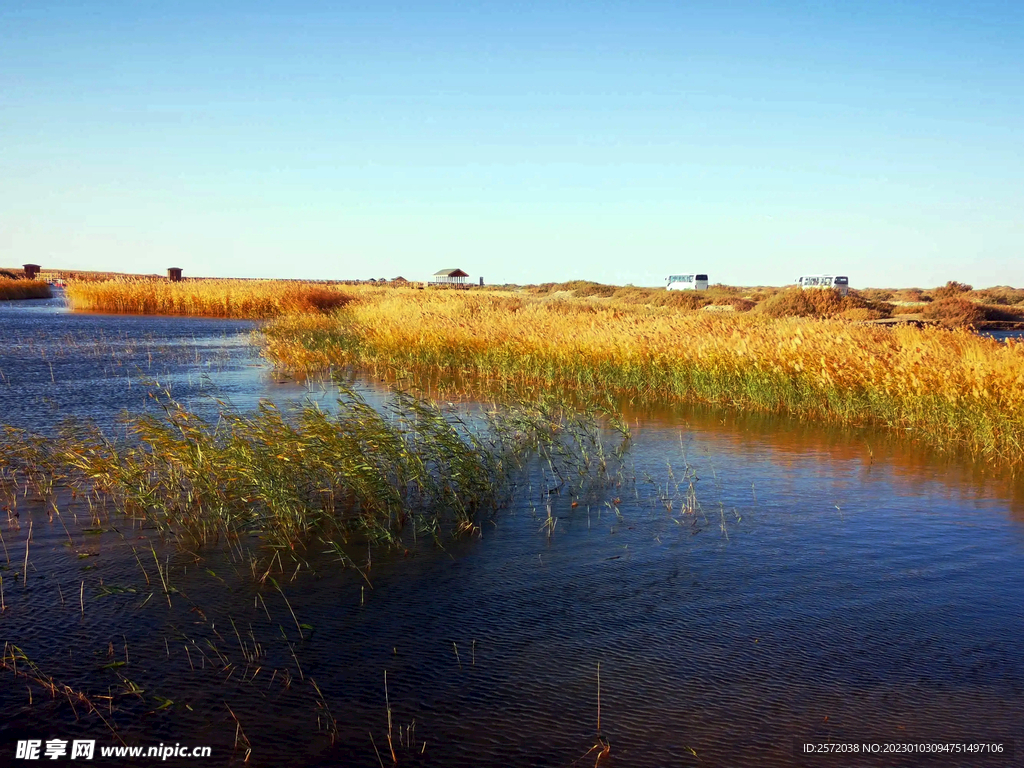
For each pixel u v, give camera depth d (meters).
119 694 4.75
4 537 7.38
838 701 4.72
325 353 22.20
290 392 15.87
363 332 24.28
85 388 15.64
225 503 7.68
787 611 5.96
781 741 4.31
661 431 13.35
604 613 5.89
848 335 17.62
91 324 34.94
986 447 11.62
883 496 9.26
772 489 9.52
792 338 17.25
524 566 6.84
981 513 8.60
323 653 5.23
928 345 16.16
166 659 5.15
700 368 17.17
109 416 12.65
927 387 13.45
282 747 4.24
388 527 7.78
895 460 11.23
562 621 5.75
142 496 7.81
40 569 6.62
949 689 4.86
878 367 14.63
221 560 6.89
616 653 5.27
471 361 20.72
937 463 11.06
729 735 4.37
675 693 4.79
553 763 4.12
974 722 4.51
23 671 5.00
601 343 19.44
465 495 8.56
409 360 21.25
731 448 11.95
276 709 4.59
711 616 5.86
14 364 19.31
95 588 6.25
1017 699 4.75
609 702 4.68
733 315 31.86
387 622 5.70
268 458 8.24
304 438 8.50
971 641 5.50
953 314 37.28
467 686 4.84
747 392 16.17
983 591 6.40
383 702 4.67
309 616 5.79
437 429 9.59
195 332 32.25
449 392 16.75
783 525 8.09
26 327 31.83
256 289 46.28
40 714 4.53
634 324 20.80
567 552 7.21
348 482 8.24
